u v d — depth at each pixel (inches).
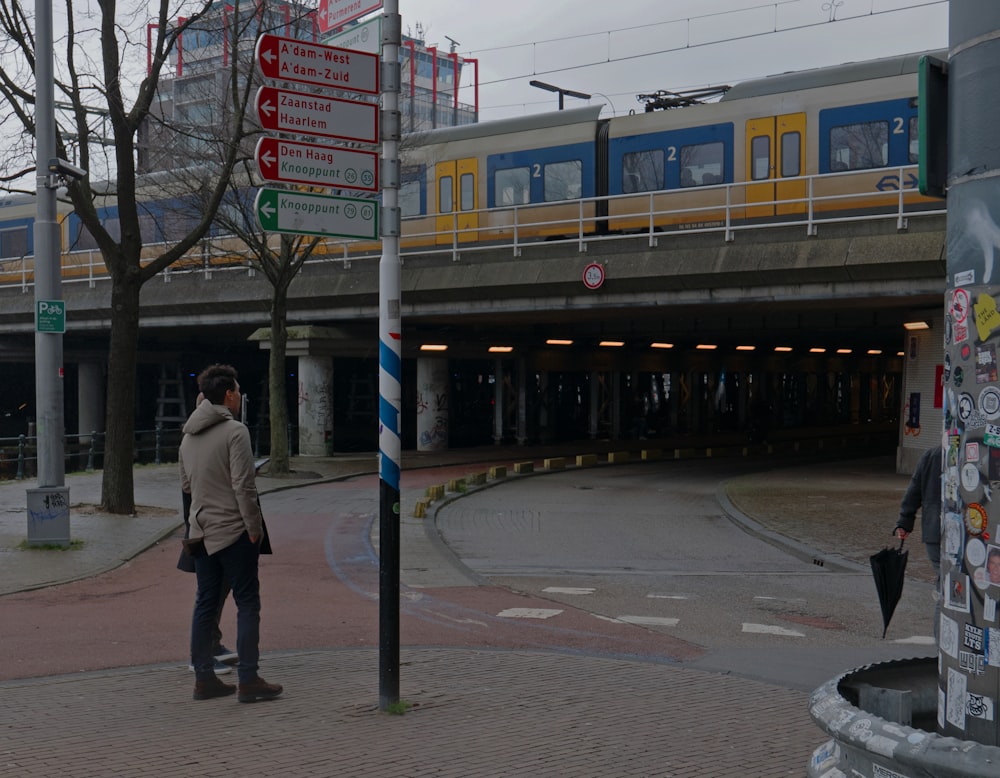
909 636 382.0
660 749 231.9
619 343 1537.9
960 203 144.3
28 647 333.4
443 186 1132.5
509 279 1009.5
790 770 218.7
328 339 1252.5
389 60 266.2
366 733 240.2
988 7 140.3
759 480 986.1
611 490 942.4
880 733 137.8
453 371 1697.8
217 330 1493.6
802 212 921.5
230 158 677.9
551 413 1573.6
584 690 283.4
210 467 263.3
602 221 1039.0
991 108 139.6
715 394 1887.3
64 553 519.8
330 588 453.7
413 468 1167.0
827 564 552.1
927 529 327.3
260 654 323.3
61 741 232.1
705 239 897.5
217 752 224.8
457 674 299.9
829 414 2204.7
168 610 397.1
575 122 1056.2
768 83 949.8
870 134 885.8
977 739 137.3
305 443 1293.1
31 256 1498.5
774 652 347.3
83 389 1797.5
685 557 582.2
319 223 257.3
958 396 142.9
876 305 950.4
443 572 508.4
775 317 1200.8
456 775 212.2
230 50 884.6
